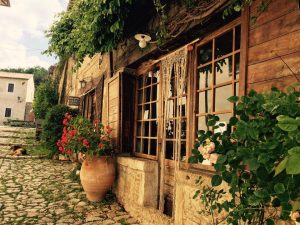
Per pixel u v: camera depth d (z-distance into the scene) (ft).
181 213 10.88
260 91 8.14
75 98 35.19
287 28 7.55
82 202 17.11
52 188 20.21
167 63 14.03
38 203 16.69
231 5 9.07
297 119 4.29
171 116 14.10
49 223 13.60
